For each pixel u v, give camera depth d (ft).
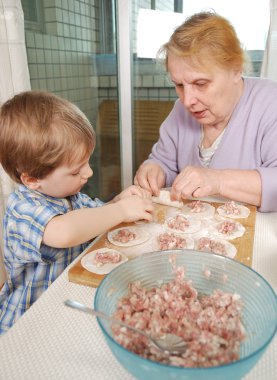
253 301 1.55
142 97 8.02
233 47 2.98
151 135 8.33
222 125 3.75
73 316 1.83
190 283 1.74
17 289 2.71
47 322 1.78
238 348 1.33
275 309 1.36
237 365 1.13
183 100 3.31
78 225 2.44
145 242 2.63
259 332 1.38
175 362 1.25
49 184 2.64
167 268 1.83
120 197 3.26
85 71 7.54
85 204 3.35
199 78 3.00
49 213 2.46
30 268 2.72
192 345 1.32
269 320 1.36
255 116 3.52
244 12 6.24
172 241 2.54
